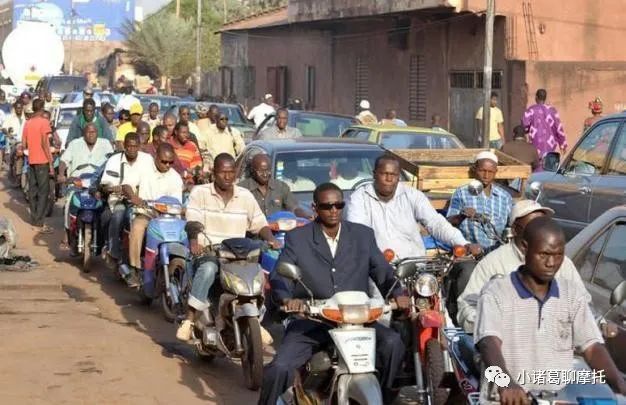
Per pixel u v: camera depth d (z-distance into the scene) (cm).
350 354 607
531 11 2573
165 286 1069
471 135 2700
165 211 1106
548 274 499
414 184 1141
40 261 1474
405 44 3006
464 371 602
